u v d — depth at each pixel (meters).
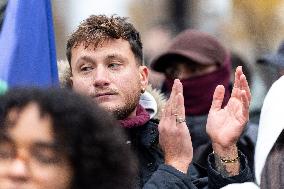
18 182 3.31
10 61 6.32
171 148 5.88
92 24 6.30
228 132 5.91
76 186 3.35
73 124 3.33
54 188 3.33
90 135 3.35
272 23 13.05
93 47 6.21
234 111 5.96
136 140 6.25
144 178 6.12
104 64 6.21
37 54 6.48
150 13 13.14
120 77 6.21
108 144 3.37
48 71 6.51
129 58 6.29
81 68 6.25
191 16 13.20
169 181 5.60
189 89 8.91
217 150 5.94
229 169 5.91
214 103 6.03
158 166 5.95
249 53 12.95
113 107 6.16
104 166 3.37
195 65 8.94
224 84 8.99
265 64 9.38
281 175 4.77
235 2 13.22
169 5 13.17
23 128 3.31
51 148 3.31
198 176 6.43
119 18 6.41
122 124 6.21
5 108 3.33
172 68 9.02
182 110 5.91
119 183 3.39
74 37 6.31
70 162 3.33
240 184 5.34
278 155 4.84
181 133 5.88
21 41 6.42
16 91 3.36
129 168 3.43
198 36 9.06
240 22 13.14
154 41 12.77
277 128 4.83
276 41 13.01
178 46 9.03
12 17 6.46
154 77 9.31
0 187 3.31
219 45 9.09
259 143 4.90
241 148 7.80
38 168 3.32
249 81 11.24
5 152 3.32
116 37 6.26
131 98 6.25
